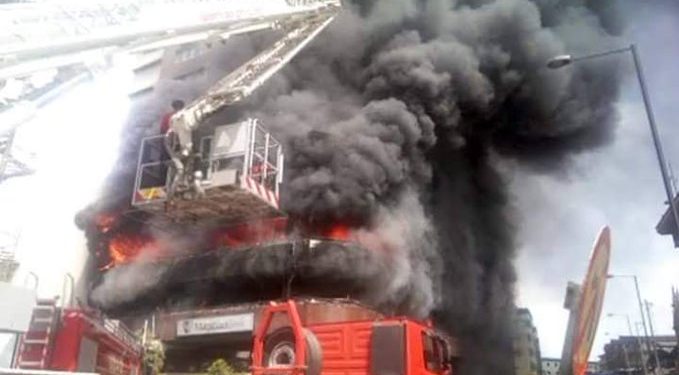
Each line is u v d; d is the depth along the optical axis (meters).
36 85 8.63
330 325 10.21
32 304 7.16
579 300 6.20
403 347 9.43
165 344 24.02
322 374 9.93
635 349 70.81
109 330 9.84
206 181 18.16
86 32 9.02
